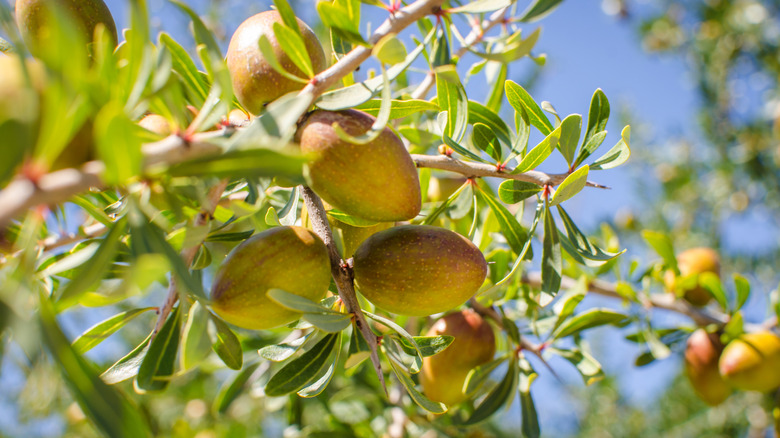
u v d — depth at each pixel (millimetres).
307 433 345
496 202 256
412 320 347
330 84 209
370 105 233
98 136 154
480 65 314
